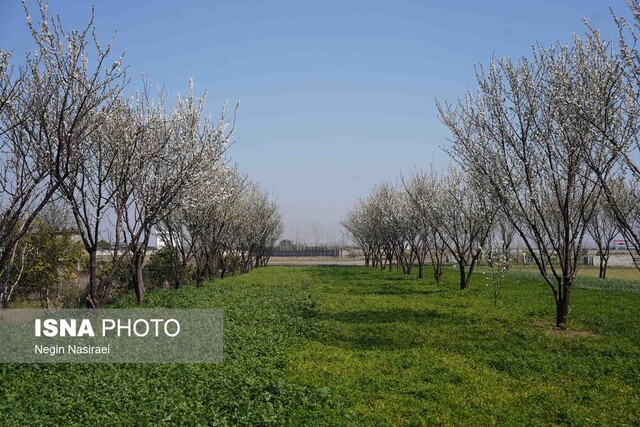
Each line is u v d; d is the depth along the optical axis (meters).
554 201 21.53
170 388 10.49
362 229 63.59
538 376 12.35
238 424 8.86
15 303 24.44
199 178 20.69
